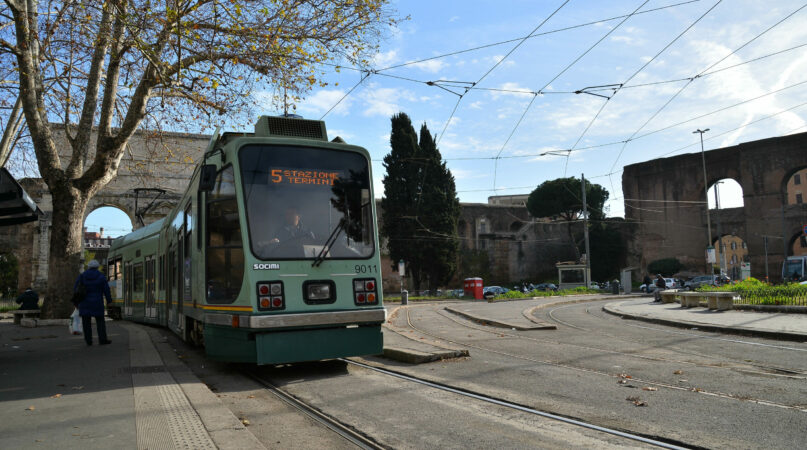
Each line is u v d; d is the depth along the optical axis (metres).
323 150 7.75
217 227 7.62
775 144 51.81
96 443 3.98
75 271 15.79
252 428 4.86
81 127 15.75
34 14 14.25
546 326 13.70
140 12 12.05
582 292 40.66
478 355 8.92
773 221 51.41
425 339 11.17
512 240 63.81
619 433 4.33
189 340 9.48
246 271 6.87
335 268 7.34
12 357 8.84
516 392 5.95
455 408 5.32
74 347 10.21
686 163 57.62
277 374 7.57
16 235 43.16
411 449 4.11
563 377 6.78
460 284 60.62
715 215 55.38
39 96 15.43
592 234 60.56
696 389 5.89
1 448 3.90
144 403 5.29
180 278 10.33
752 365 7.53
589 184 62.81
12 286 39.31
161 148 20.98
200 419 4.67
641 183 60.94
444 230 47.66
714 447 3.95
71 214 15.67
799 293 16.70
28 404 5.36
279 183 7.36
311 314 6.98
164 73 12.67
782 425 4.46
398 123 48.09
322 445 4.33
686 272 56.25
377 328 7.61
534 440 4.23
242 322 6.82
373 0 13.81
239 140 7.32
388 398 5.85
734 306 16.89
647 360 8.07
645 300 27.92
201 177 7.22
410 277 54.34
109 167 15.69
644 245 60.03
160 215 41.53
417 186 47.56
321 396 6.08
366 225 7.76
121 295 19.98
